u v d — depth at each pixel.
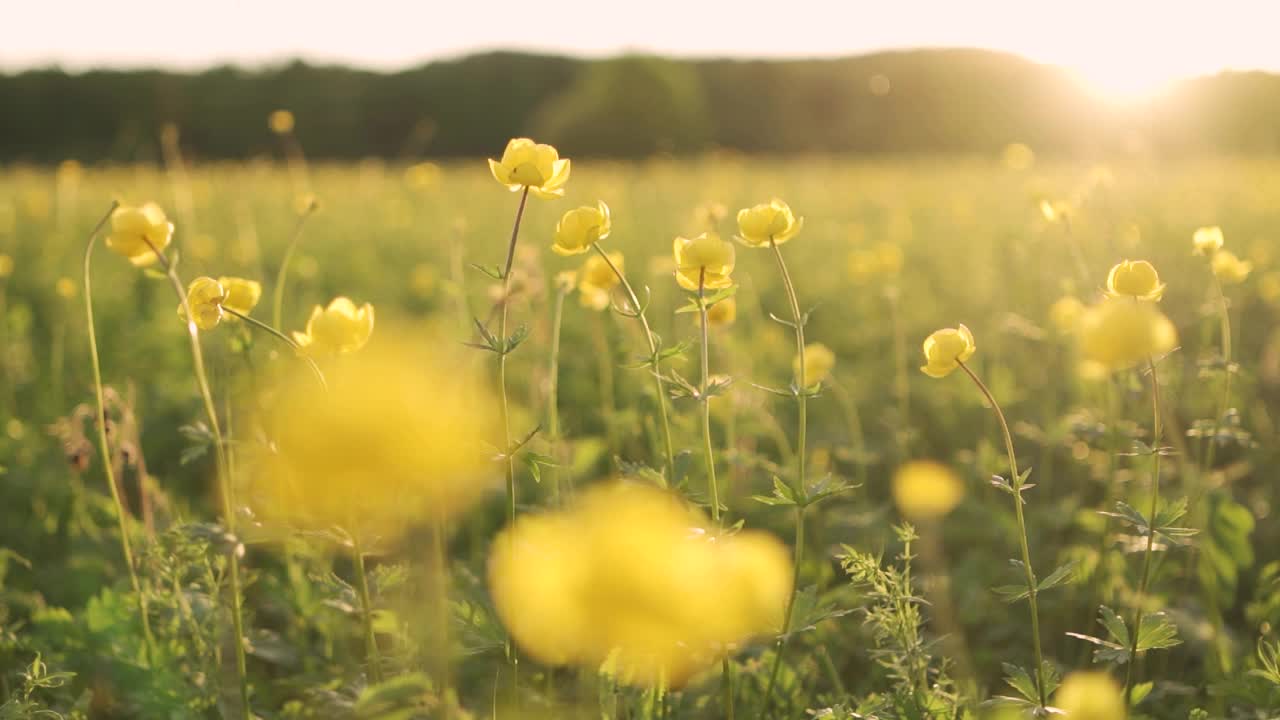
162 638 2.40
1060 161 25.31
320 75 38.41
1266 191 14.75
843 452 3.88
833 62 39.66
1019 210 13.79
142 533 2.82
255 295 2.47
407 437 0.61
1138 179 16.86
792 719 2.26
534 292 3.73
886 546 3.33
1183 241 9.83
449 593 2.57
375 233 11.59
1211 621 2.69
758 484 3.70
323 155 36.75
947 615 2.97
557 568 0.59
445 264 7.84
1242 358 5.74
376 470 0.61
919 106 36.81
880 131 37.44
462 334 3.91
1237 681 2.34
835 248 10.66
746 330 5.73
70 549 3.15
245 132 35.66
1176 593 3.11
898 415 4.73
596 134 40.59
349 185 17.88
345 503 0.64
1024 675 1.92
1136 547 2.81
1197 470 3.24
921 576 3.14
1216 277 2.97
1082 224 5.22
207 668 2.32
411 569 2.03
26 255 9.21
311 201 2.99
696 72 41.91
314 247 10.13
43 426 4.36
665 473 2.03
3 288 7.36
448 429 0.62
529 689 2.26
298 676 2.41
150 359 5.48
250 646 2.38
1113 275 2.01
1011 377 5.11
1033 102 33.53
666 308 5.95
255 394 2.72
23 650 2.51
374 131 38.78
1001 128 34.03
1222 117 23.58
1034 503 3.87
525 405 4.55
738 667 2.33
